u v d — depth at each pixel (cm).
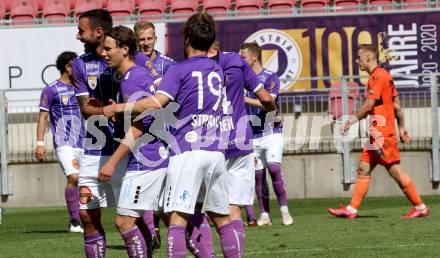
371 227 2939
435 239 2562
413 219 3175
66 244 2714
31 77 4672
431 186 4328
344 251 2348
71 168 3077
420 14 4488
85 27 1936
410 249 2358
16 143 4416
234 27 4541
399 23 4506
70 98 3078
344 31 4512
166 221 1991
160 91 1747
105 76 1933
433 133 4309
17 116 4409
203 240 1906
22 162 4412
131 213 1825
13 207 4419
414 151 4331
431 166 4322
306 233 2814
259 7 5212
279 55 4531
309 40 4525
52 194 4416
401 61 4497
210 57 1878
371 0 5088
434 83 4316
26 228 3338
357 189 3288
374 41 4516
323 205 3950
